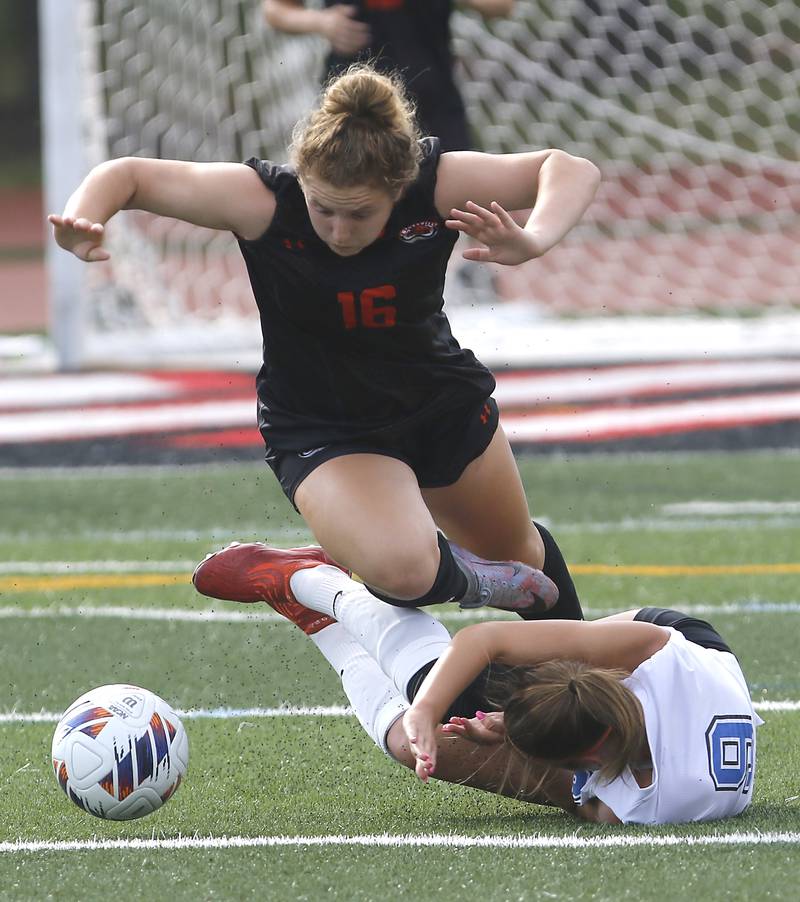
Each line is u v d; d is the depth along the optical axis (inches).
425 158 500.1
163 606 832.3
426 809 500.1
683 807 461.4
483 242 459.5
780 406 1369.3
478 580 547.8
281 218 497.0
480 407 557.9
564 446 1264.8
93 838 468.4
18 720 623.5
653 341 1656.0
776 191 2224.4
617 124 2240.4
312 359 530.0
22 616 808.9
